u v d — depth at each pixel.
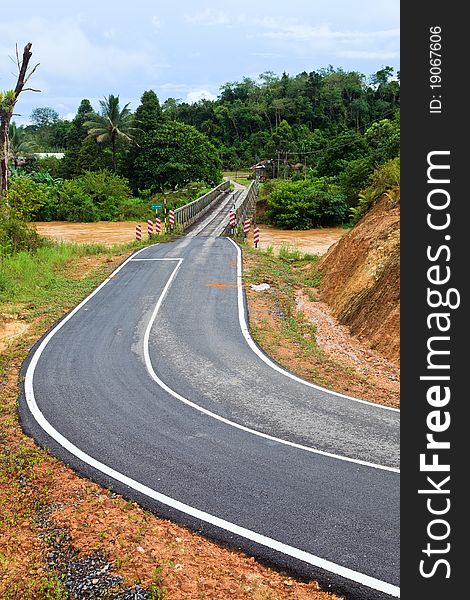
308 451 9.09
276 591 6.18
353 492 7.91
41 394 11.72
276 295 20.34
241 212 41.31
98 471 8.68
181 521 7.40
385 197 22.19
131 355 14.06
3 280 20.81
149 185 70.19
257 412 10.66
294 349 14.53
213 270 23.92
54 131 122.81
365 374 13.25
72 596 6.21
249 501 7.79
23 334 15.91
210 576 6.39
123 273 23.86
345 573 6.39
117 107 68.44
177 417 10.52
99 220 58.34
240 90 131.12
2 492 8.16
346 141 62.91
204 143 74.62
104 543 6.99
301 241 41.72
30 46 27.20
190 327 16.33
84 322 16.98
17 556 6.88
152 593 6.14
